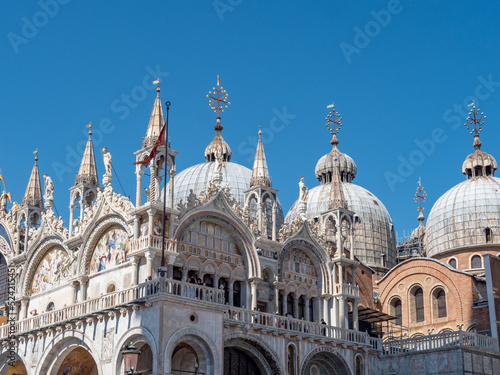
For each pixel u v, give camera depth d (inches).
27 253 2410.2
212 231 2092.8
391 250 3784.5
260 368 2010.3
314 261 2349.9
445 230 3373.5
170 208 1940.2
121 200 2026.3
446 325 2795.3
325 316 2311.8
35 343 2036.2
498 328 2341.3
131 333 1710.1
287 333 2018.9
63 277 2246.6
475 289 2773.1
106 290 2037.4
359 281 3093.0
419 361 2229.3
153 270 1882.4
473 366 2172.7
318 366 2204.7
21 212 2506.2
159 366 1608.0
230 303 2078.0
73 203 2281.0
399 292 3004.4
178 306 1675.7
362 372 2228.1
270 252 2193.7
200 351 1717.5
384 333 2778.1
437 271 2883.9
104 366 1772.9
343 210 2416.3
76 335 1883.6
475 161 3506.4
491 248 3255.4
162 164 1983.3
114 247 2054.6
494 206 3314.5
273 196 2247.8
